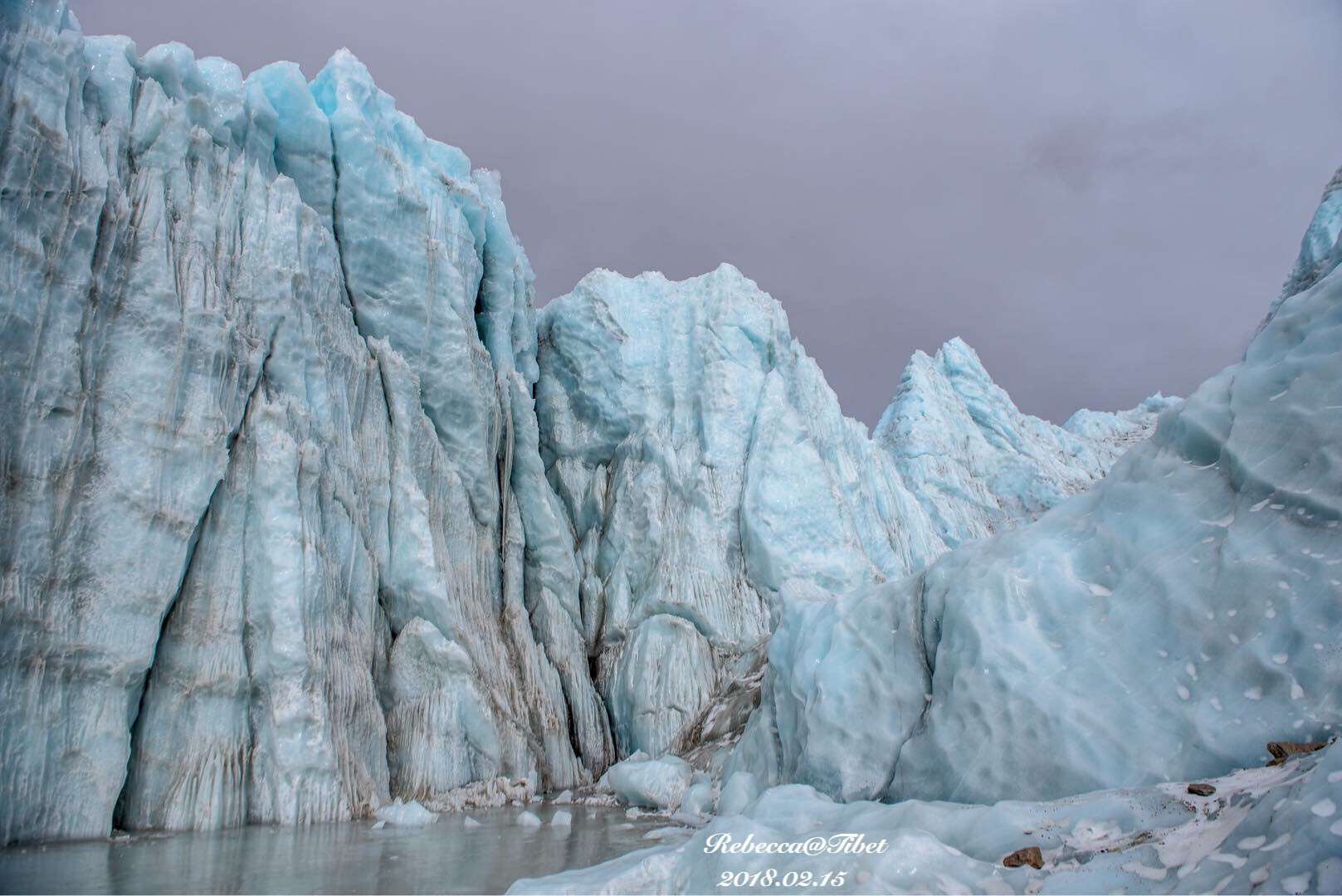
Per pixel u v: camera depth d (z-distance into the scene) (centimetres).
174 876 966
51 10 1451
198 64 1911
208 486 1512
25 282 1318
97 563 1349
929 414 4550
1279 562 836
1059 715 903
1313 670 761
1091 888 598
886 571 3053
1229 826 608
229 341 1619
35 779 1205
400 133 2458
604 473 3020
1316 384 896
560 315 3192
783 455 2825
